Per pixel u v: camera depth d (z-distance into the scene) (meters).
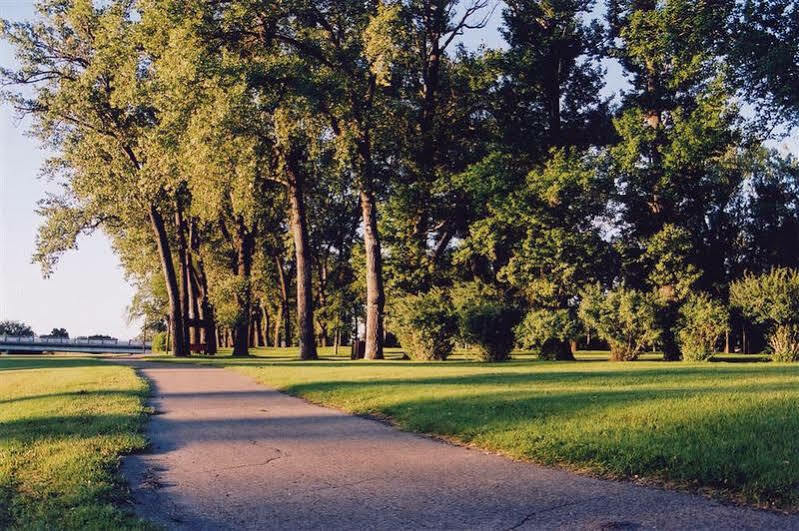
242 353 47.56
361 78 32.81
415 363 27.38
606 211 33.41
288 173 35.88
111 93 38.38
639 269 33.09
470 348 30.95
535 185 32.62
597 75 39.00
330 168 34.97
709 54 29.16
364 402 13.69
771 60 26.16
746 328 30.81
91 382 19.66
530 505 6.30
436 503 6.46
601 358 34.47
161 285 59.59
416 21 35.50
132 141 39.88
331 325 62.53
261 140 32.41
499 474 7.57
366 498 6.70
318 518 6.05
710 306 27.06
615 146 34.75
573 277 31.72
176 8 30.50
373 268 34.38
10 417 12.24
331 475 7.70
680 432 8.35
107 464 8.02
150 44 32.50
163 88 30.92
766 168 51.28
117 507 6.34
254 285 56.25
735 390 11.61
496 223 33.88
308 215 53.16
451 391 13.79
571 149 33.16
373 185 34.88
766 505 6.06
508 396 12.48
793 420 8.44
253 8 30.81
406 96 36.53
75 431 10.40
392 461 8.40
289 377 19.97
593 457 7.88
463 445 9.37
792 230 50.00
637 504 6.22
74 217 42.69
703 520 5.69
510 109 38.19
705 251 38.41
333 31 33.62
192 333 68.06
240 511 6.31
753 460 6.93
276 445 9.59
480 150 37.53
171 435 10.49
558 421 9.72
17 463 8.02
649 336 28.28
